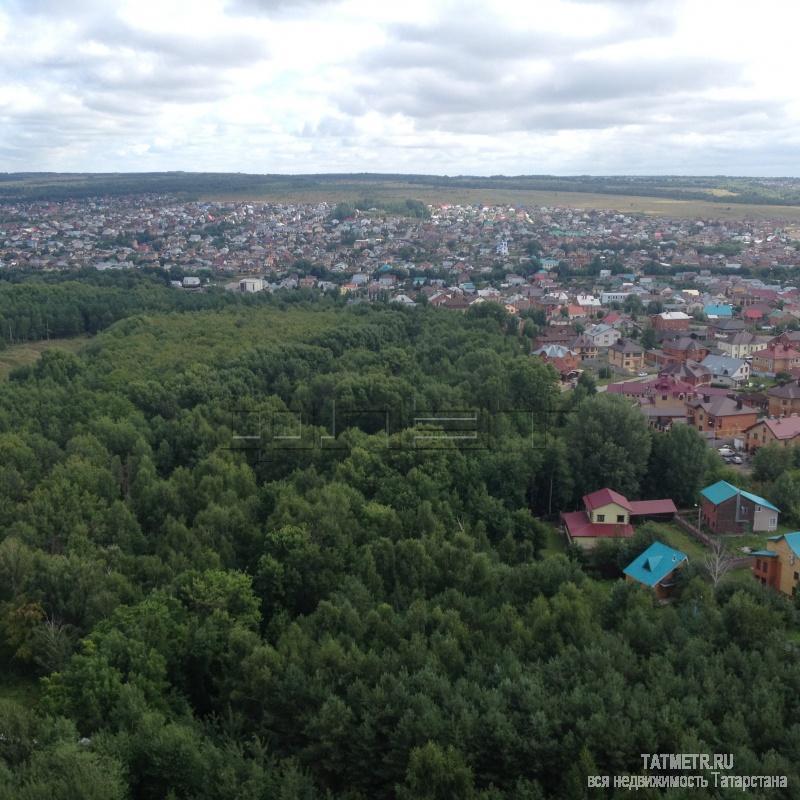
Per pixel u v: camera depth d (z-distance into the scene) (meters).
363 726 58.84
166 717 64.62
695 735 55.44
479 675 64.81
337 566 85.19
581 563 98.06
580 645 69.19
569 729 58.03
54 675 65.75
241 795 53.47
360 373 162.62
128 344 190.62
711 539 105.44
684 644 68.38
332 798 55.97
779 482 115.06
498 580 83.88
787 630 76.81
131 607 73.88
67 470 105.62
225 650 71.69
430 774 53.97
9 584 78.19
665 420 160.88
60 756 53.16
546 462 118.56
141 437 123.00
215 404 141.12
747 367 199.88
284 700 62.25
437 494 105.69
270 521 92.19
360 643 70.94
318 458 119.75
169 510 100.31
